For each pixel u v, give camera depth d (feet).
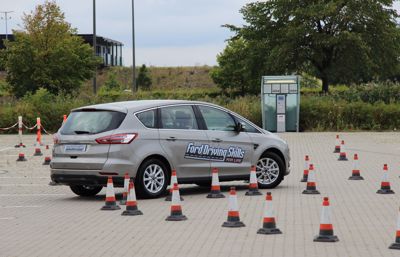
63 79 187.42
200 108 50.57
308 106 128.16
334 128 127.75
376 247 31.35
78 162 46.68
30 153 88.28
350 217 39.45
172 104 49.44
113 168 46.09
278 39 185.88
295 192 50.42
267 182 52.60
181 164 48.65
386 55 183.01
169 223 38.19
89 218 40.47
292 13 180.65
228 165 50.65
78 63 188.96
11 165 74.33
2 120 127.85
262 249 31.09
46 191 54.08
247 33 191.21
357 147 91.15
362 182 56.13
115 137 46.42
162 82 296.10
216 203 45.55
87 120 47.73
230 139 50.88
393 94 136.98
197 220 39.01
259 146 52.19
